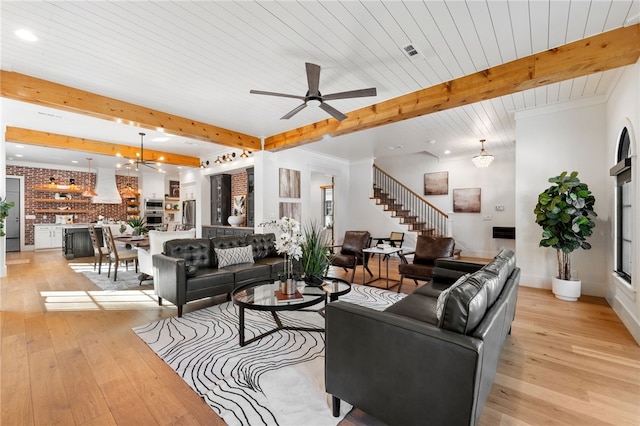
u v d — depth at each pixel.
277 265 4.37
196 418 1.73
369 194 8.69
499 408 1.82
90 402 1.86
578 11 2.33
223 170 7.75
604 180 4.05
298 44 2.78
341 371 1.69
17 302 3.91
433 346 1.37
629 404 1.86
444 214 8.06
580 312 3.49
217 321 3.25
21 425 1.66
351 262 5.01
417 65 3.16
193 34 2.62
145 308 3.70
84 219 9.87
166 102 4.18
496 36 2.65
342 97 3.02
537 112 4.52
